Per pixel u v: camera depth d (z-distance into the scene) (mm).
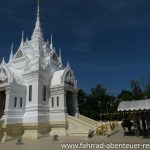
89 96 66438
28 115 26891
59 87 29641
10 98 26094
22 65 33406
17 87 27500
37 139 23859
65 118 27688
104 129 25438
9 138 23797
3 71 28844
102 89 68438
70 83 32250
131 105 22156
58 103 29156
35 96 27688
